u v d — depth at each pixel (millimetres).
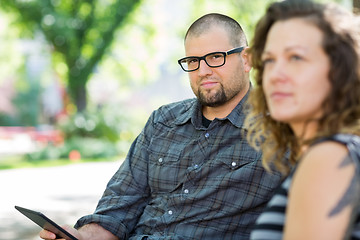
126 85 31250
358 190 1643
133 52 28547
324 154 1703
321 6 1858
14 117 42375
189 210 3373
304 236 1659
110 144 23844
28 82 40125
